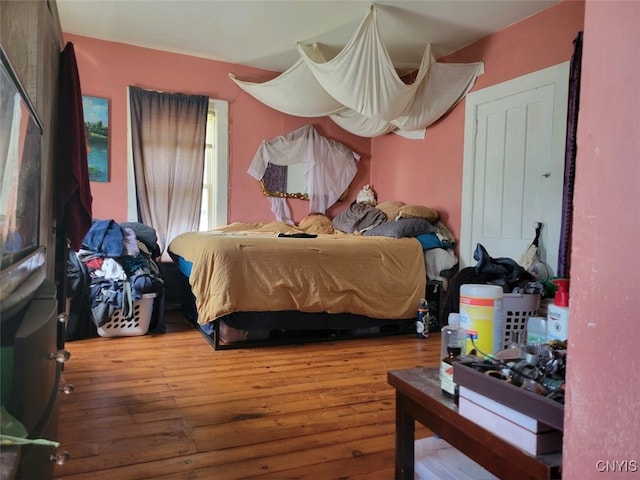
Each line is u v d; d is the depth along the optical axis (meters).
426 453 1.22
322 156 4.84
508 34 3.46
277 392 2.14
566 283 1.41
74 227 2.10
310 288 3.09
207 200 4.54
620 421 0.60
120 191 4.09
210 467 1.45
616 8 0.60
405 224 3.74
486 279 2.82
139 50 4.11
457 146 3.91
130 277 3.17
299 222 4.84
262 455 1.54
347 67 3.25
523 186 3.32
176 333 3.30
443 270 3.72
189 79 4.31
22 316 0.94
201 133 4.30
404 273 3.44
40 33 1.40
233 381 2.28
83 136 2.17
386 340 3.25
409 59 4.16
